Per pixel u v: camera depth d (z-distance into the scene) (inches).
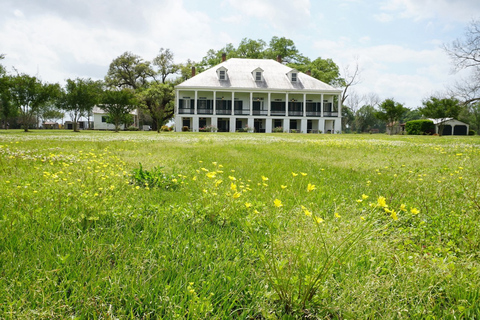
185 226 90.3
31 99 1187.9
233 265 67.5
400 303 55.1
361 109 2716.5
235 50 2347.4
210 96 1779.0
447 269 63.3
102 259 67.6
